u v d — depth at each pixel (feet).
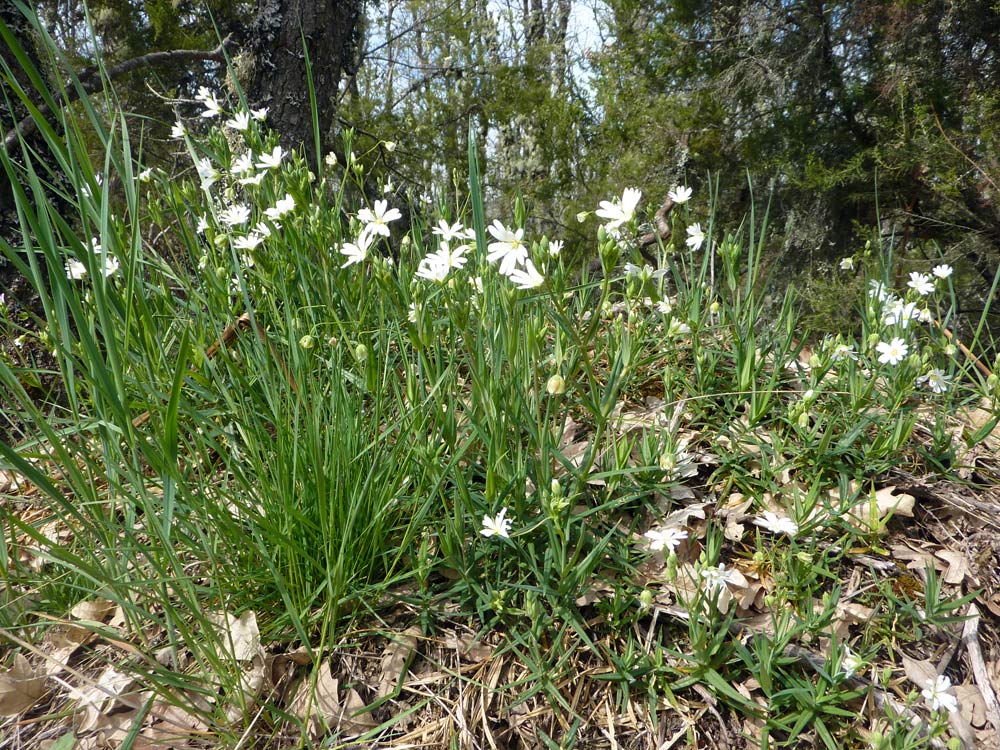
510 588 1.36
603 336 1.95
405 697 1.27
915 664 1.30
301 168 1.65
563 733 1.22
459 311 1.28
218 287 1.78
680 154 7.12
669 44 7.16
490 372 1.42
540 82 7.13
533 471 1.47
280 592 1.28
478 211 1.46
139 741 1.17
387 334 1.66
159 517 1.32
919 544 1.53
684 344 2.03
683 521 1.46
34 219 0.95
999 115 5.47
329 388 1.60
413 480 1.48
